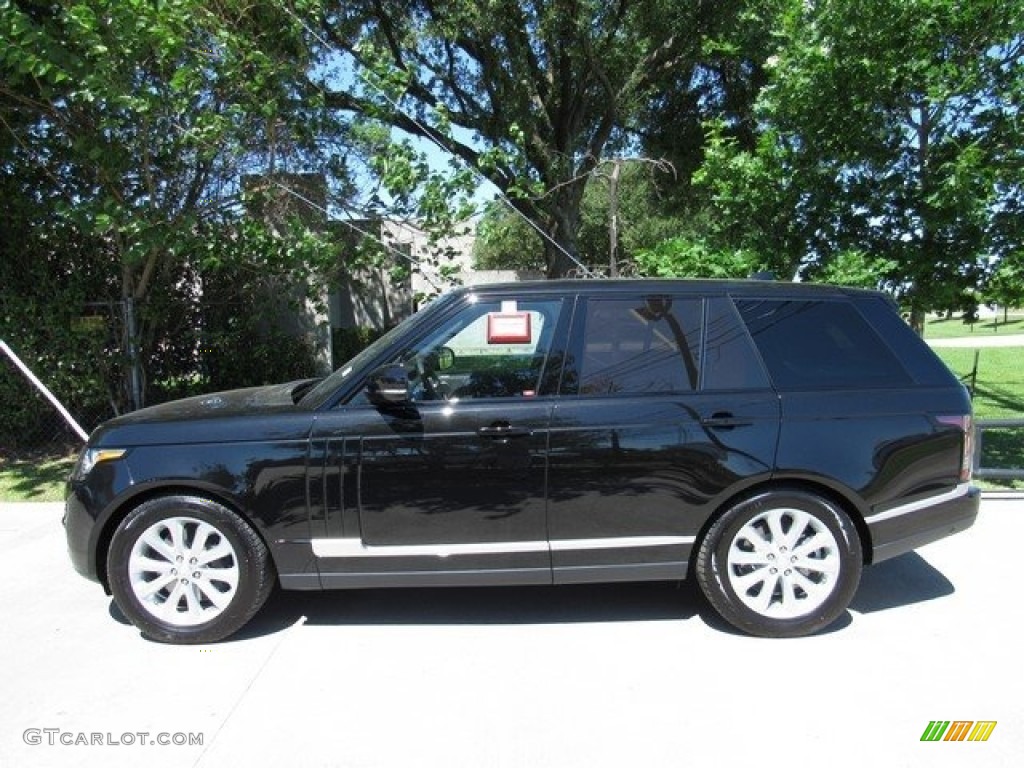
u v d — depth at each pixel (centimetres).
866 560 398
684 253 678
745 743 295
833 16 638
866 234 689
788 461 379
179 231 745
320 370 1104
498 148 903
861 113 652
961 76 623
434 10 1480
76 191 844
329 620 414
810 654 367
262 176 846
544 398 384
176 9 698
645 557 384
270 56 810
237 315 986
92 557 387
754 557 384
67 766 286
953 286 659
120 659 371
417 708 324
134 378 870
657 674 350
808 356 398
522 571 384
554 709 321
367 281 1224
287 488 377
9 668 363
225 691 340
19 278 850
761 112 708
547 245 1675
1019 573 468
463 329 401
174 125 756
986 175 606
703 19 1481
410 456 377
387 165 826
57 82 662
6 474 766
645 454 378
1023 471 621
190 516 380
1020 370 1520
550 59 1614
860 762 282
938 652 367
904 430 386
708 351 395
